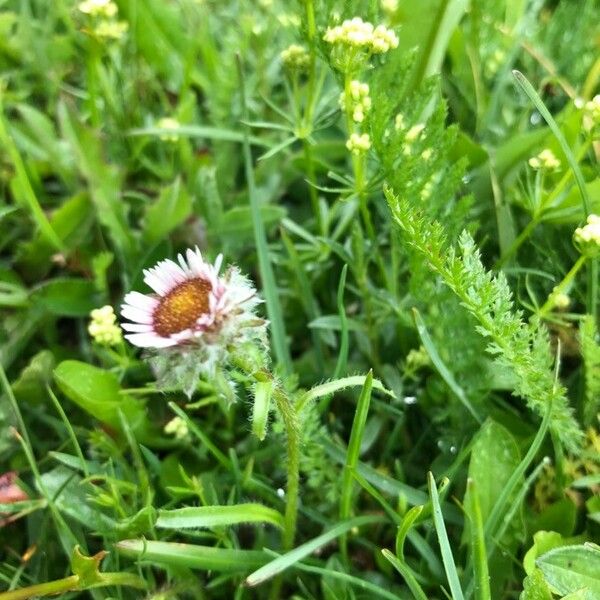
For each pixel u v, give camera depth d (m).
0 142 0.16
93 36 0.16
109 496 0.12
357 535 0.13
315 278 0.15
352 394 0.14
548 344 0.12
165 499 0.13
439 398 0.13
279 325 0.14
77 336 0.16
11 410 0.14
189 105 0.17
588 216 0.12
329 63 0.13
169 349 0.09
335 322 0.14
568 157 0.12
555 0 0.20
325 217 0.15
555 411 0.12
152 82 0.19
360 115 0.12
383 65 0.14
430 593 0.12
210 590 0.12
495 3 0.16
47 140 0.16
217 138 0.17
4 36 0.19
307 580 0.12
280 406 0.11
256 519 0.11
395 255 0.14
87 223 0.16
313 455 0.13
